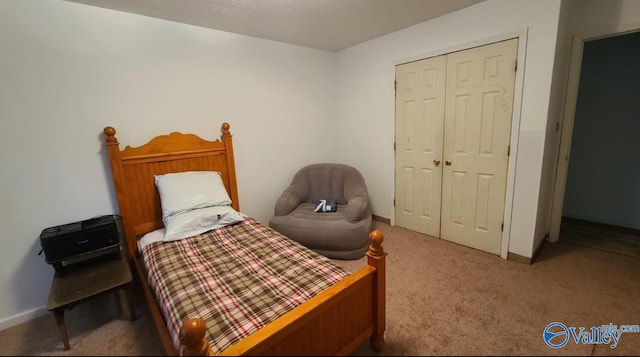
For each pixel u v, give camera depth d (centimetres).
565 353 144
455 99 260
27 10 176
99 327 173
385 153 330
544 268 226
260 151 305
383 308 147
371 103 334
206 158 259
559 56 214
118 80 212
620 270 218
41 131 187
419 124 292
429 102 279
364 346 154
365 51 328
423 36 271
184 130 248
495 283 208
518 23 214
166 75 234
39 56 182
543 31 204
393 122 315
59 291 161
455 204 277
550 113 217
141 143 228
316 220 269
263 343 97
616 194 298
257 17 232
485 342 154
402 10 236
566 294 191
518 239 238
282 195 298
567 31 223
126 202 217
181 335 89
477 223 263
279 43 305
